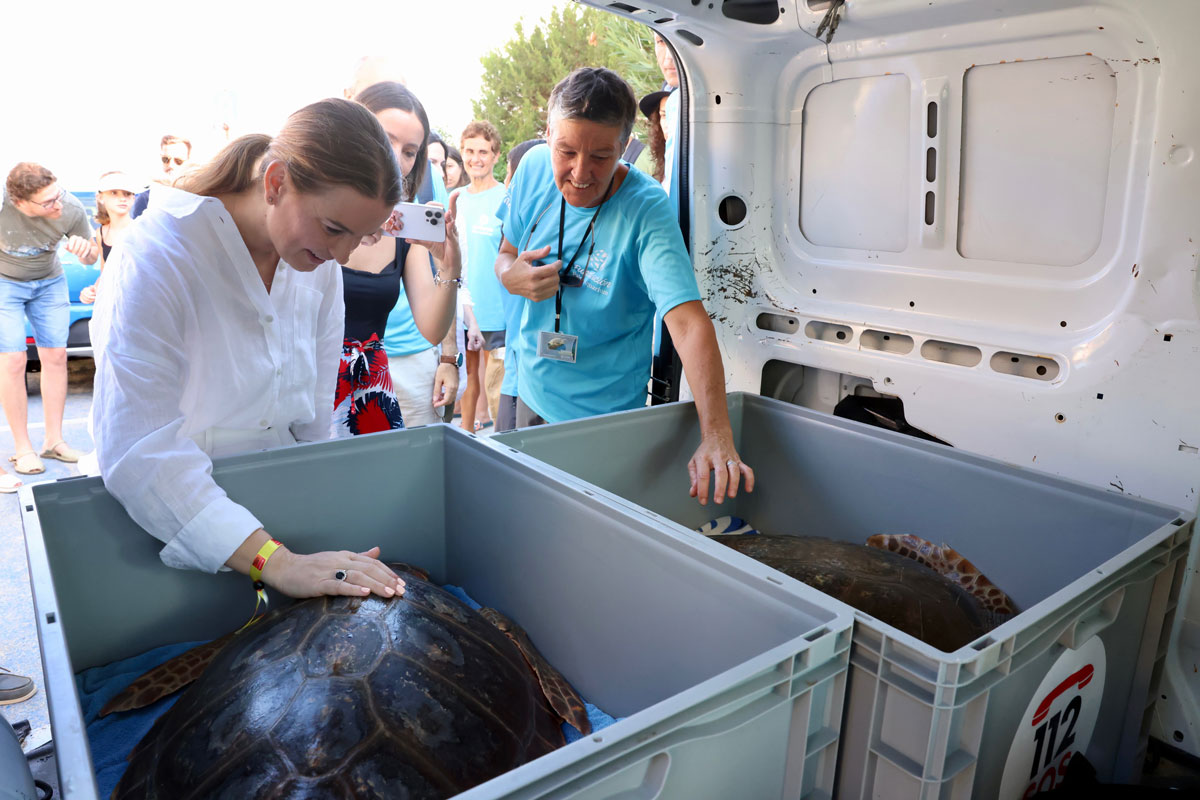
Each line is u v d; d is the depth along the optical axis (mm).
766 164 2398
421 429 1929
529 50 10273
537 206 2451
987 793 1175
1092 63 1724
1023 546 1793
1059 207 1844
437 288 2357
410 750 1200
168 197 1521
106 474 1481
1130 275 1729
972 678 1020
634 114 2104
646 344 2482
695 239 2523
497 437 1894
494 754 1271
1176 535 1440
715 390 1980
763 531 2424
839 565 1734
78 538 1532
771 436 2361
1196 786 1644
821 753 1131
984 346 1975
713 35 2236
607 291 2303
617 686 1549
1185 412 1658
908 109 2049
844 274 2293
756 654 1232
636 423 2168
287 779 1147
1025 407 1903
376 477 1877
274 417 1818
